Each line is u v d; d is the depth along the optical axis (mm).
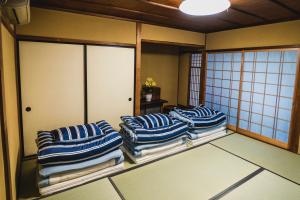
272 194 2170
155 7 2906
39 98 2961
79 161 2275
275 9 2871
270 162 2896
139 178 2441
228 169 2674
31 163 2824
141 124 3109
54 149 2178
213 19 3520
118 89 3658
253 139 3854
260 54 3709
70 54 3111
